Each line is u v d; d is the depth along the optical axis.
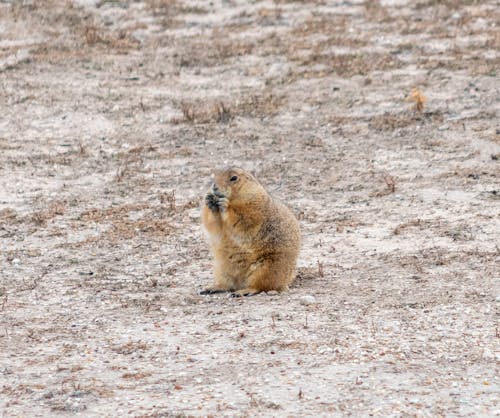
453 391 17.66
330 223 33.09
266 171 40.06
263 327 21.78
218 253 25.20
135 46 60.94
